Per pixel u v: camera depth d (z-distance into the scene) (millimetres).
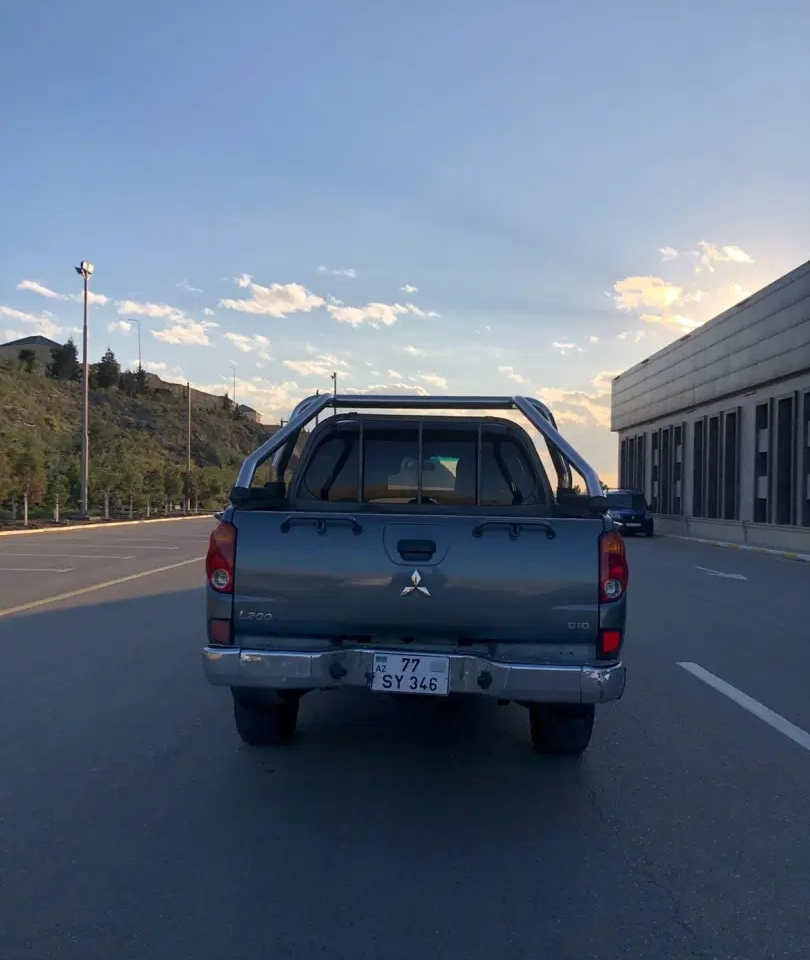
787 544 27422
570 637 5102
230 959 3582
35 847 4617
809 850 4734
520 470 6938
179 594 14477
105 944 3686
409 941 3732
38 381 92750
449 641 5191
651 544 32656
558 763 6129
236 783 5605
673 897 4172
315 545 5148
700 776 5898
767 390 37438
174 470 55375
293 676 5062
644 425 59969
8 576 17141
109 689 7980
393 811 5184
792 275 33875
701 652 10258
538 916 3965
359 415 6738
